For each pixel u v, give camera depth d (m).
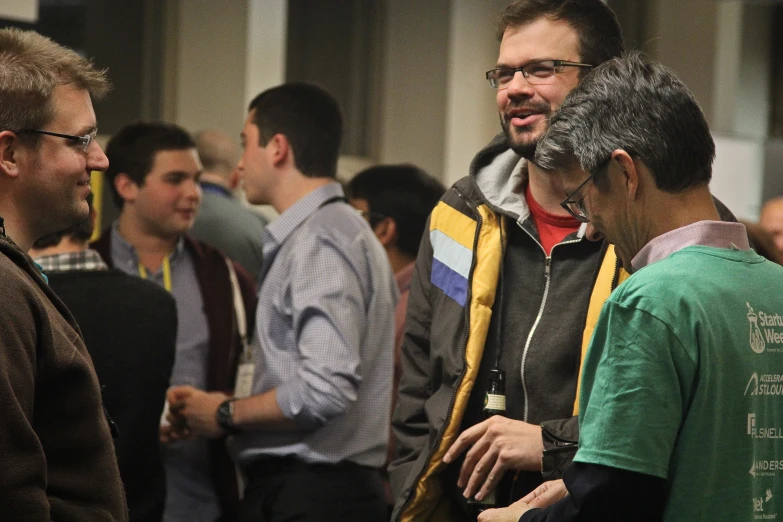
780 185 9.56
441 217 3.36
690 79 10.50
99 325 3.76
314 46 8.76
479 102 8.83
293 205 4.33
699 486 2.18
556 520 2.28
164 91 7.71
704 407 2.18
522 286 3.20
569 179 2.48
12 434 2.19
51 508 2.33
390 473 3.44
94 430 2.43
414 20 8.75
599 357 2.31
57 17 7.41
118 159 5.00
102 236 5.12
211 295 5.05
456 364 3.17
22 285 2.29
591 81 2.46
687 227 2.34
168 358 3.90
